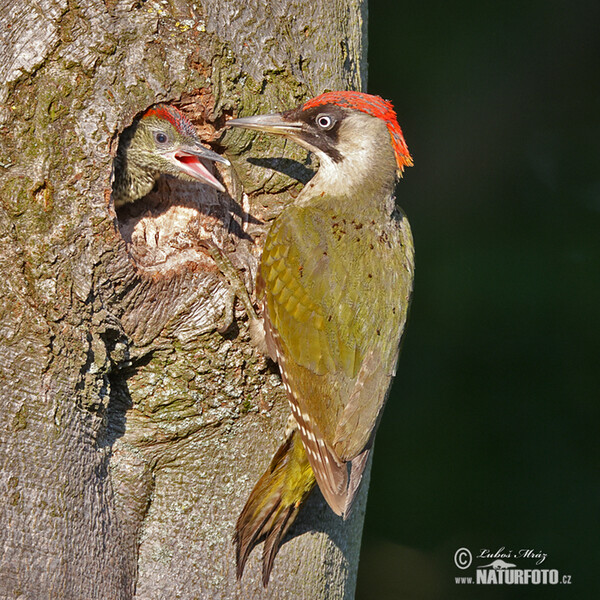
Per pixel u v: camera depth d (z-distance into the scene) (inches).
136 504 323.6
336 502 299.9
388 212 349.7
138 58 311.3
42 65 303.1
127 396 324.2
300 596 329.1
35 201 299.4
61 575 292.8
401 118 653.3
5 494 288.2
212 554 324.8
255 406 331.6
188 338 321.1
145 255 326.3
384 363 323.0
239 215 342.6
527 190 638.5
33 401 294.5
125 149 358.3
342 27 348.8
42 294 296.8
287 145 337.4
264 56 329.1
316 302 321.7
